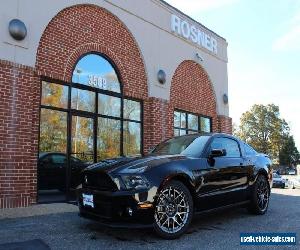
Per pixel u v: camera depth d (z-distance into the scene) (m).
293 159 69.06
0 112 7.49
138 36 11.47
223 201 6.02
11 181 7.55
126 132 11.00
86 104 9.80
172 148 6.34
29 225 5.84
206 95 14.95
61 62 9.05
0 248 4.46
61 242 4.79
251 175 6.78
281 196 10.68
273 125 65.38
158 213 4.92
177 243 4.81
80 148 9.51
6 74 7.64
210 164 5.84
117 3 10.74
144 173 4.89
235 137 7.02
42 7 8.50
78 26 9.59
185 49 13.62
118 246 4.62
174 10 13.16
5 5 7.74
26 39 8.04
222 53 16.14
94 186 5.16
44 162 8.52
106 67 10.48
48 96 8.75
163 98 12.18
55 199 8.63
